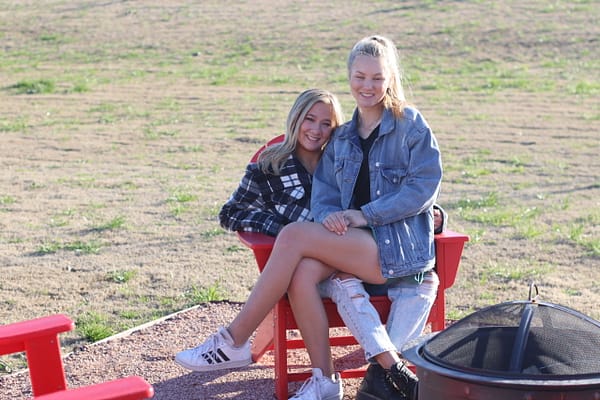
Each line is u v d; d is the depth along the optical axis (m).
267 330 5.20
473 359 3.55
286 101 21.02
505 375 3.40
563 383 3.30
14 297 7.38
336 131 5.16
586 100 20.33
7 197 11.80
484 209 10.80
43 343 4.11
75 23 34.56
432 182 4.77
